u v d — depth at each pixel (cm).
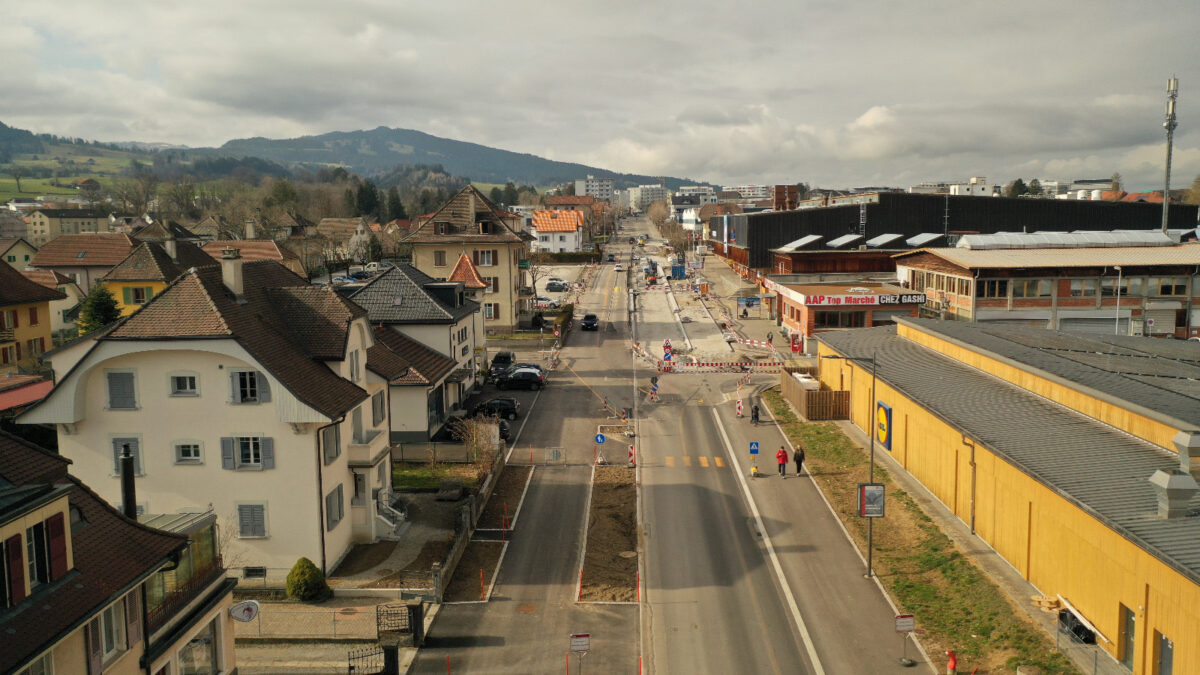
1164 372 3772
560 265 16225
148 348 3189
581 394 6456
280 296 3753
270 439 3266
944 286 7856
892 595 3109
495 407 5706
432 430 5203
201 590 2391
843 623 2920
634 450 4791
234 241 10544
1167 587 2175
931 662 2622
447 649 2811
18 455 1931
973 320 7256
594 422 5656
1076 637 2556
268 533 3312
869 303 7550
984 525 3391
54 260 9362
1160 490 2339
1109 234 8506
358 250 16588
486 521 3947
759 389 6556
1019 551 3072
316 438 3262
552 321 9675
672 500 4191
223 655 2508
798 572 3341
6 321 6581
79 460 3319
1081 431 3159
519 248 9319
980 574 3092
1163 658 2241
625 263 16625
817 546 3581
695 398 6306
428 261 8762
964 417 3572
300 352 3538
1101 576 2509
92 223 19162
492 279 8750
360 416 3750
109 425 3294
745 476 4528
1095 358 4138
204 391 3256
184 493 3309
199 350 3209
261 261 4078
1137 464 2755
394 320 5628
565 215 18162
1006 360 4012
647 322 9875
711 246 18338
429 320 5628
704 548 3606
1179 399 3145
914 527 3628
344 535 3553
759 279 11262
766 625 2931
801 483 4381
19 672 1619
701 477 4528
